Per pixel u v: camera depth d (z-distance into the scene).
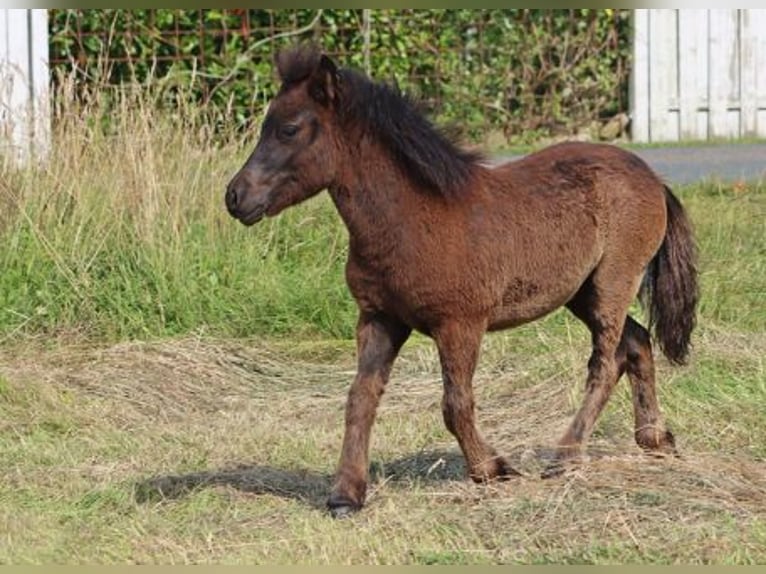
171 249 14.66
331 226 15.74
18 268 14.45
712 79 24.20
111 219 14.88
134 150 15.12
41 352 13.63
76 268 14.48
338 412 12.17
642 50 24.05
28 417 11.81
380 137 9.23
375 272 9.33
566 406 11.62
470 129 22.73
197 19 21.19
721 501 9.27
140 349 13.51
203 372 13.12
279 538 9.05
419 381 12.74
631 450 10.51
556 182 9.95
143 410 12.31
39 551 8.89
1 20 18.92
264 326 14.41
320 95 9.17
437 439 11.25
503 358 12.99
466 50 23.73
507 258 9.49
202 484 10.09
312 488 10.08
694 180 19.80
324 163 9.20
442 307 9.30
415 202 9.25
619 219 10.19
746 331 13.44
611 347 10.30
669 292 10.63
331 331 14.46
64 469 10.51
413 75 23.16
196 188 15.37
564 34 24.00
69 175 15.09
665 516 9.02
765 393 11.61
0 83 16.75
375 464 10.55
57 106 15.73
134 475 10.41
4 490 10.07
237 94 20.97
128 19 20.44
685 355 10.77
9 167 15.16
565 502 9.26
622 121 24.20
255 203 9.10
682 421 11.10
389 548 8.76
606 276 10.22
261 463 10.78
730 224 16.25
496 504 9.34
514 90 23.98
